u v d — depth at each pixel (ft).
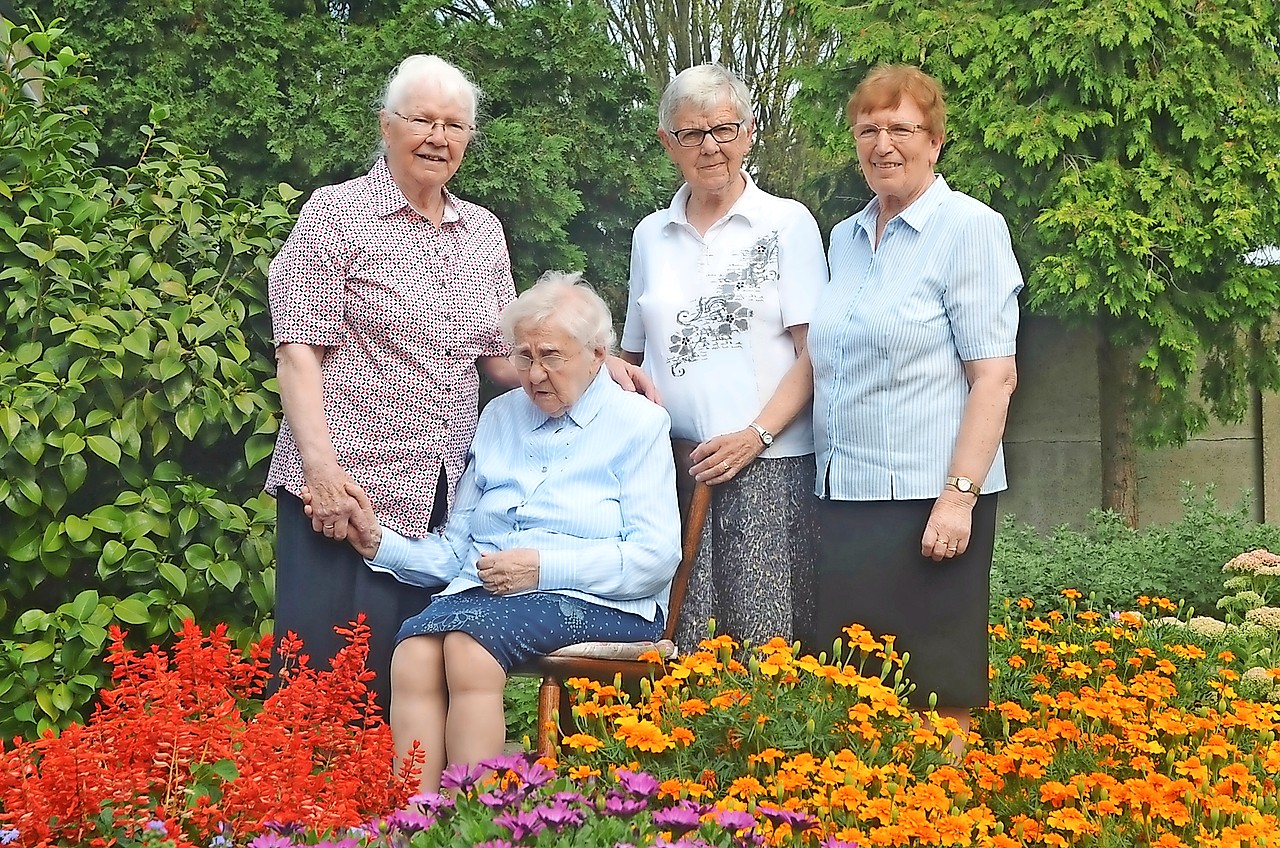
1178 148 28.76
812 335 10.03
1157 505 31.37
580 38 31.17
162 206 10.99
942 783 8.07
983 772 8.52
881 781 7.59
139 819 6.54
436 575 9.74
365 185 9.69
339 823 6.72
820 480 10.03
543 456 9.85
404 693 8.77
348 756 7.63
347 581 9.53
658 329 10.54
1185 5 28.45
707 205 10.61
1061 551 21.71
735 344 10.32
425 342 9.52
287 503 9.54
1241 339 29.81
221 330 10.45
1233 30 28.09
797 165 39.50
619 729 7.96
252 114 28.45
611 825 5.85
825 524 10.00
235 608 10.77
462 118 9.55
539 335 9.59
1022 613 14.98
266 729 7.05
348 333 9.47
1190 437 30.14
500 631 8.68
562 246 29.19
